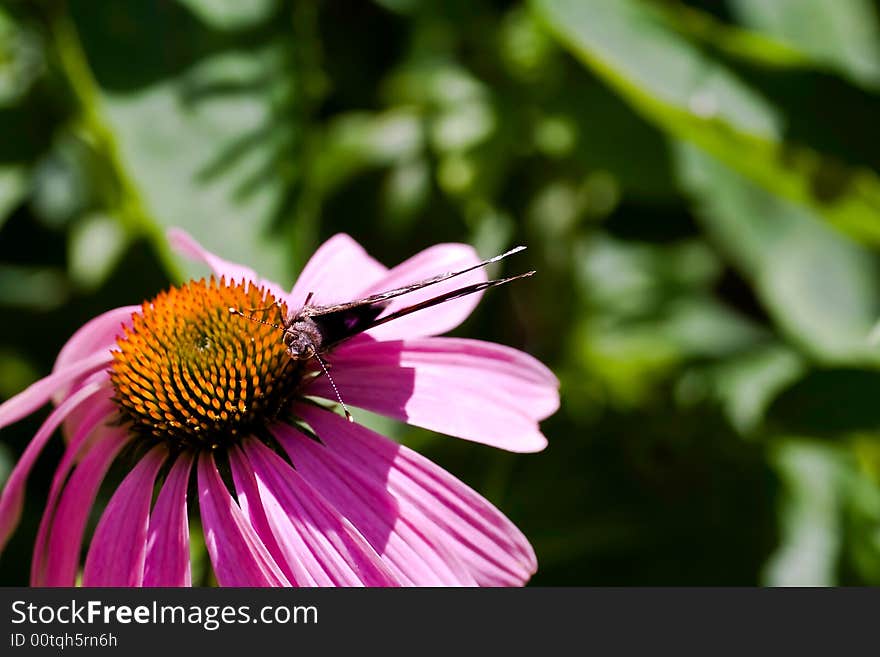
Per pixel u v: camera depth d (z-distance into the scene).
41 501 0.55
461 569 0.45
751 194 0.57
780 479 0.54
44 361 0.57
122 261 0.57
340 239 0.50
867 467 0.55
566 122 0.58
